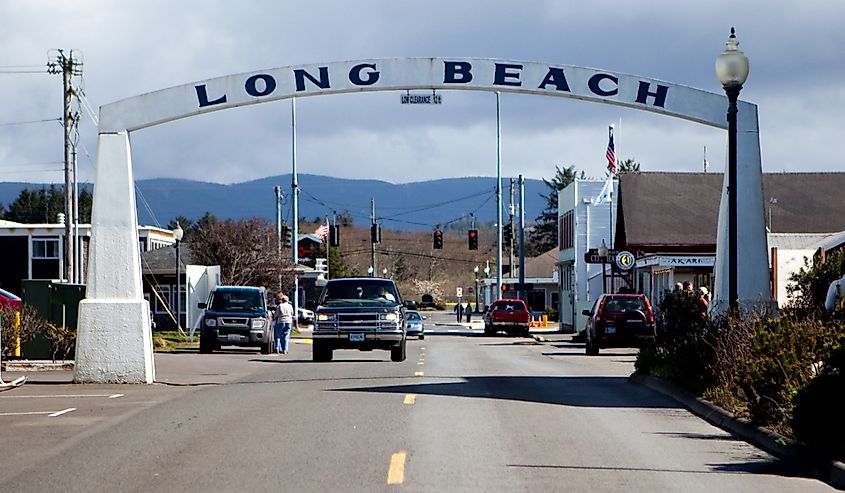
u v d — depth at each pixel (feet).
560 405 71.26
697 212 219.00
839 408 48.83
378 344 120.98
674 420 64.13
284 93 87.81
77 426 60.54
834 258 96.53
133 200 88.63
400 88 87.81
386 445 52.70
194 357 138.10
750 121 87.30
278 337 154.51
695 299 86.79
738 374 61.05
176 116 87.56
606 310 142.92
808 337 57.77
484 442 54.03
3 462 48.55
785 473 46.80
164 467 46.80
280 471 45.62
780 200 220.64
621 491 42.04
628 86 88.33
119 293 88.22
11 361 108.99
